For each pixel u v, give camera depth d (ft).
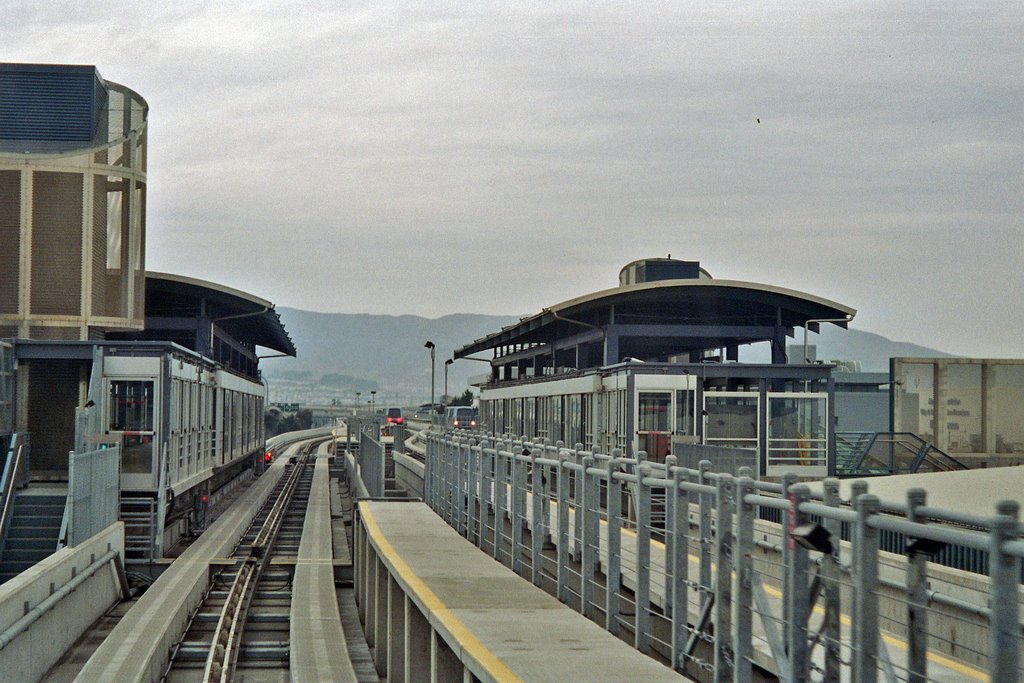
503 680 27.66
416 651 46.26
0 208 108.47
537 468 47.98
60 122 111.04
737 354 156.35
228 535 107.55
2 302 108.06
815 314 130.62
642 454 36.09
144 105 118.52
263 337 222.89
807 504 22.93
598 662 29.86
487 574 48.03
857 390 176.65
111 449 83.66
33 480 91.56
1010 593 17.47
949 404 128.06
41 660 58.44
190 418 105.70
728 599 27.96
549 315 134.51
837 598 22.86
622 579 44.50
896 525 19.97
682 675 28.91
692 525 41.24
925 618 19.76
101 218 111.86
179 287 142.00
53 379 97.30
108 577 78.69
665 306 134.51
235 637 65.72
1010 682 17.40
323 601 72.08
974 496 58.75
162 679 58.18
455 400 471.21
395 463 156.66
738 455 77.41
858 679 20.99
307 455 293.84
